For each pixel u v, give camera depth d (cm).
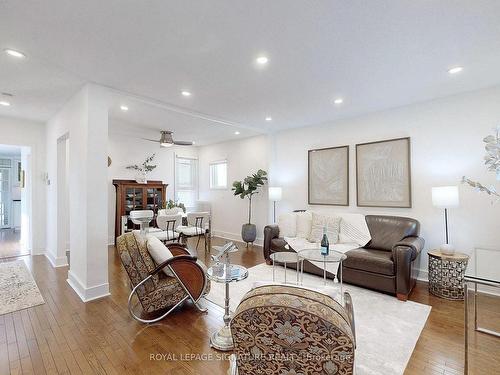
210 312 268
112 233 588
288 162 545
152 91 331
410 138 381
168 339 219
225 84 309
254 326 101
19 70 270
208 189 732
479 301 286
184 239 549
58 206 425
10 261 447
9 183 816
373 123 421
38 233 491
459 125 341
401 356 196
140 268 247
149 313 263
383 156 406
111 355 197
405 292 291
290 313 93
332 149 469
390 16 187
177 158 718
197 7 177
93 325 240
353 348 92
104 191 308
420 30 203
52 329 233
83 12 182
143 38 214
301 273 362
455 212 342
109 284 340
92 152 298
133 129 538
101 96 308
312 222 427
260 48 230
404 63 258
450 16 186
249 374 112
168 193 696
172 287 254
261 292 103
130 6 176
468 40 217
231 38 215
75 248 326
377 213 413
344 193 452
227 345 204
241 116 446
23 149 555
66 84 305
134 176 631
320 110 409
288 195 543
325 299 99
